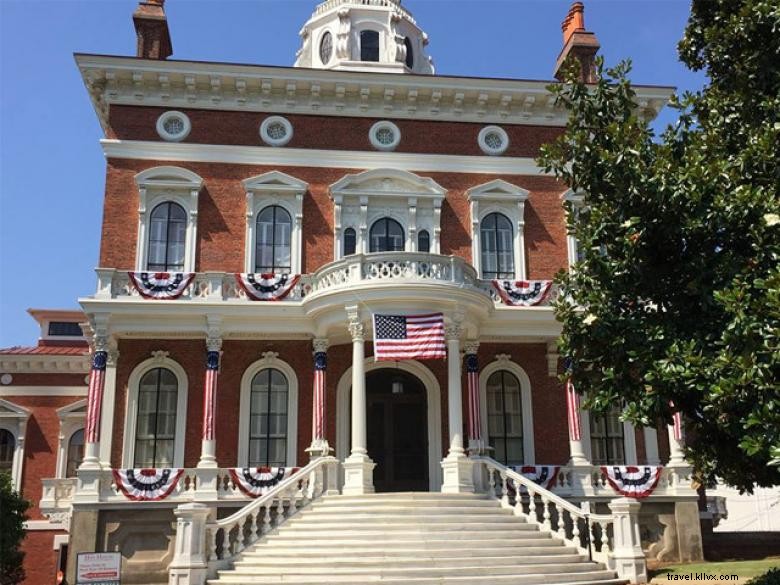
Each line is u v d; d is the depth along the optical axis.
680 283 13.95
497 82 27.92
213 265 26.00
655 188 13.59
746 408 11.76
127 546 22.33
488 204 27.78
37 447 34.19
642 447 26.62
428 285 22.67
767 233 12.45
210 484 22.95
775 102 13.58
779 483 13.84
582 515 19.61
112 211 25.86
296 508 20.55
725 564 21.38
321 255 26.61
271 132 27.38
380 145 27.75
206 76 26.72
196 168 26.62
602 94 15.80
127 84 26.72
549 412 26.56
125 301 24.03
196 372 25.41
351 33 34.97
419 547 18.17
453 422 22.47
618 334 14.10
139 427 24.88
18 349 35.81
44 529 32.50
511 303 25.95
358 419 22.16
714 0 15.35
